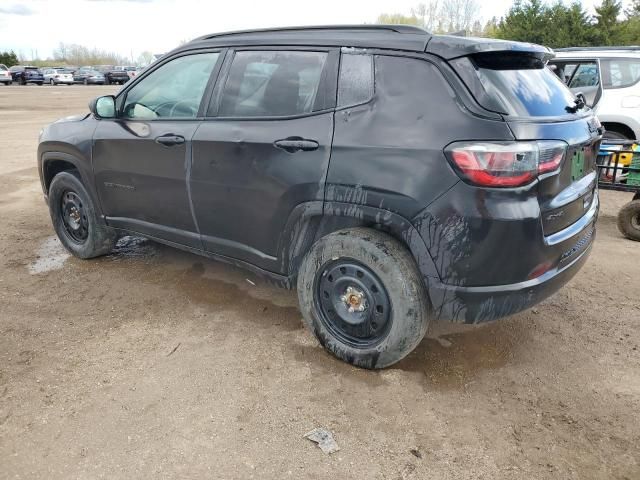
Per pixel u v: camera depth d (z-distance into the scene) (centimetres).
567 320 364
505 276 255
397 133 263
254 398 276
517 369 307
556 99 290
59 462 232
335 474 228
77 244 461
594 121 316
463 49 258
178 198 362
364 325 294
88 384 285
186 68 364
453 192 249
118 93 402
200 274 433
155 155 366
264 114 317
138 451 238
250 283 415
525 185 245
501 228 245
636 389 288
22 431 250
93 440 245
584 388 289
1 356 311
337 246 288
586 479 228
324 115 290
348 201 278
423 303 275
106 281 420
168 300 387
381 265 274
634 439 251
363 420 261
